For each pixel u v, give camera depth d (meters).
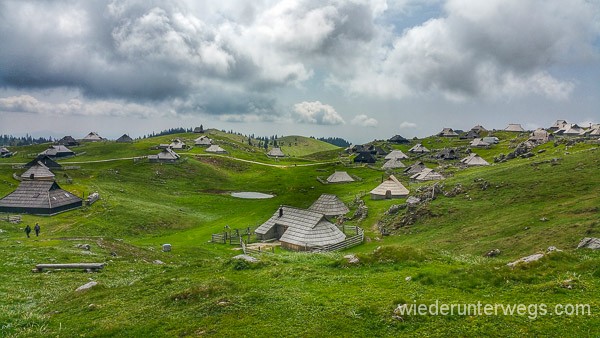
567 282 25.02
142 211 102.19
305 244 69.88
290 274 31.33
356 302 24.47
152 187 142.62
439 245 62.62
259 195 144.62
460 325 21.06
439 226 73.56
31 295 33.94
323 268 33.34
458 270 29.45
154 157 182.38
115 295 31.02
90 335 23.20
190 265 39.00
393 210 89.56
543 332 19.88
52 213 91.75
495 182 89.00
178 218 103.25
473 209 76.81
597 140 150.25
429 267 32.28
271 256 40.91
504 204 75.50
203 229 95.44
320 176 176.50
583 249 37.94
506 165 120.31
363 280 28.97
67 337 23.27
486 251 54.53
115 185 132.62
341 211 98.31
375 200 109.50
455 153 195.00
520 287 25.41
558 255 30.52
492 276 27.33
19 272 41.47
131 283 34.62
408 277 28.66
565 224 56.06
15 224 82.00
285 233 75.25
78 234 78.81
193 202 127.88
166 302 27.38
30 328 24.95
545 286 24.95
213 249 74.38
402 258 34.44
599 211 58.62
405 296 25.11
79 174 144.00
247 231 89.31
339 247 69.94
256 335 21.16
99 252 54.97
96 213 95.00
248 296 26.27
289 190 151.50
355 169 188.38
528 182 84.31
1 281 37.72
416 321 21.73
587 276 26.33
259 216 107.81
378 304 23.80
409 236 73.12
